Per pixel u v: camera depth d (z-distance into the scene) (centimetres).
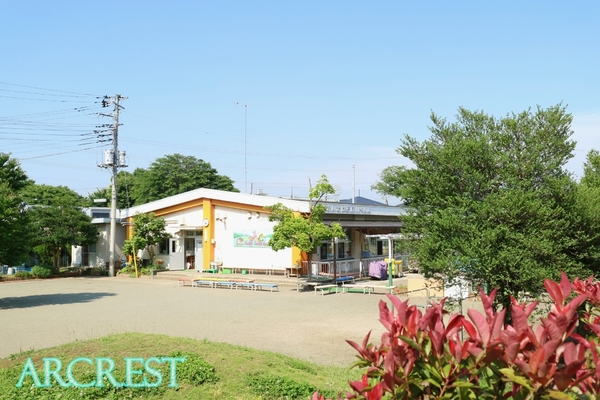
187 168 5575
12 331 1427
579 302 260
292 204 2850
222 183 5644
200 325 1497
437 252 1061
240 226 3162
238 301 2088
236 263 3162
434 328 269
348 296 2217
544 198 1013
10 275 3200
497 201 984
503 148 1075
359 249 3416
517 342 235
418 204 1146
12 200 2152
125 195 5834
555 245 974
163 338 980
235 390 752
